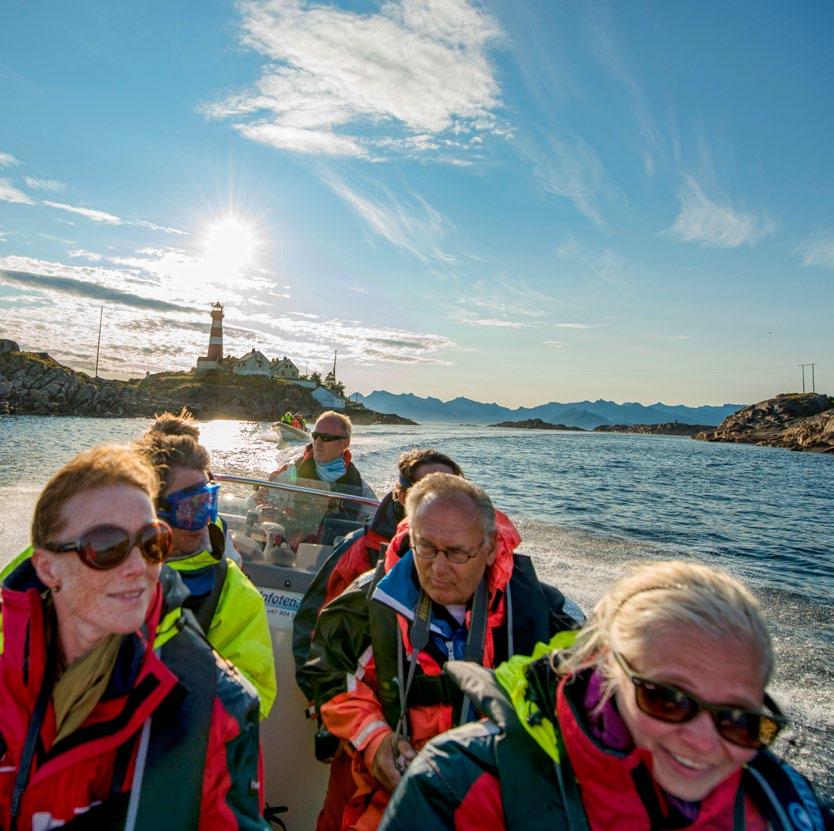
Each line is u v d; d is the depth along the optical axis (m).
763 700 1.15
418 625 2.19
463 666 1.61
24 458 18.00
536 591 2.51
